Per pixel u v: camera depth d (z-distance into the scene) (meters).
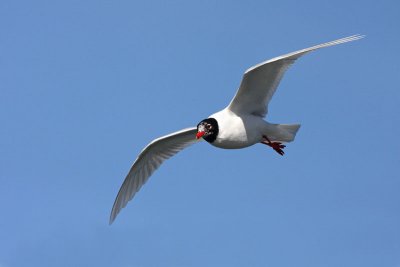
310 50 13.09
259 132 14.49
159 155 16.34
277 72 13.93
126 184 16.53
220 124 14.38
